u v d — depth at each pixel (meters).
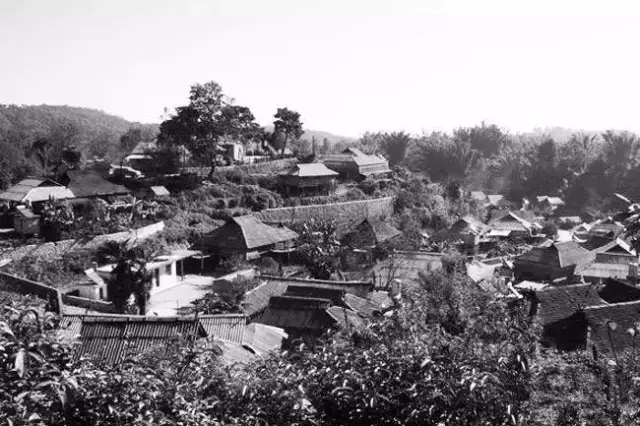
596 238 81.19
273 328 38.16
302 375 14.69
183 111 82.94
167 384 12.37
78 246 60.97
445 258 58.00
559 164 149.38
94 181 74.81
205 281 62.47
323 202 88.31
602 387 16.48
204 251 68.56
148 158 92.81
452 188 114.75
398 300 20.77
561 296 39.62
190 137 83.88
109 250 47.25
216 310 45.22
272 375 13.95
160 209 75.00
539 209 134.00
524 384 14.32
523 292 44.84
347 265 67.81
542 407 14.84
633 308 36.66
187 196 80.50
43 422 10.11
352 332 17.25
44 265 56.28
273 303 42.03
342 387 13.61
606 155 151.75
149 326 30.06
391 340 16.03
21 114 199.75
